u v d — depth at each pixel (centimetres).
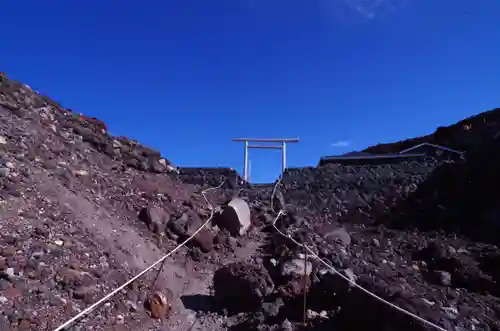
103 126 1220
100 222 732
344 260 799
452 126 2839
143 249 761
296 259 785
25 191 636
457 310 552
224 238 999
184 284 762
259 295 691
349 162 2136
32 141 796
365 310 582
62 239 588
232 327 638
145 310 596
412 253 912
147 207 903
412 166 1609
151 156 1272
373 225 1230
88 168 915
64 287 506
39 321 430
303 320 628
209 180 1775
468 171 1265
